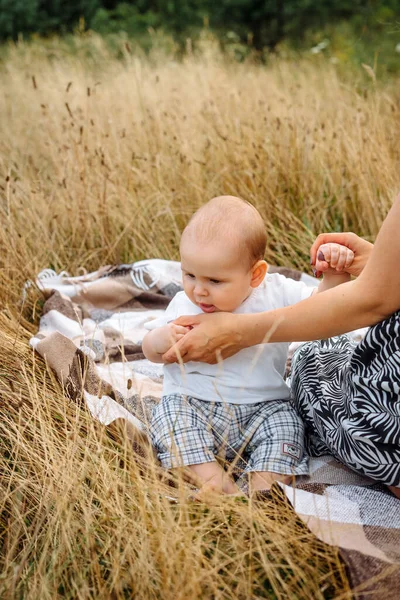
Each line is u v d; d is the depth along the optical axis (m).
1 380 2.24
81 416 2.08
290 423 1.94
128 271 3.22
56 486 1.82
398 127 3.93
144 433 2.05
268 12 9.85
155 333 1.97
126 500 1.81
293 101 4.67
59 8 10.59
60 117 4.71
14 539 1.72
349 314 1.70
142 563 1.55
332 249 2.02
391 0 8.52
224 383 1.98
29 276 3.08
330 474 1.88
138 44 8.77
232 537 1.62
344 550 1.54
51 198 3.55
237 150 3.88
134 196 3.68
